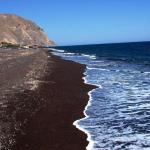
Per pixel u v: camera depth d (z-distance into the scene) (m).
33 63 42.72
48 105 18.56
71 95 21.86
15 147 11.98
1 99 19.00
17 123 14.62
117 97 21.30
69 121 15.51
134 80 29.41
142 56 68.00
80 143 12.48
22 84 24.30
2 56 58.44
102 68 42.69
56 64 45.88
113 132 13.70
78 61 58.16
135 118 15.74
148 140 12.50
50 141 12.68
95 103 19.56
